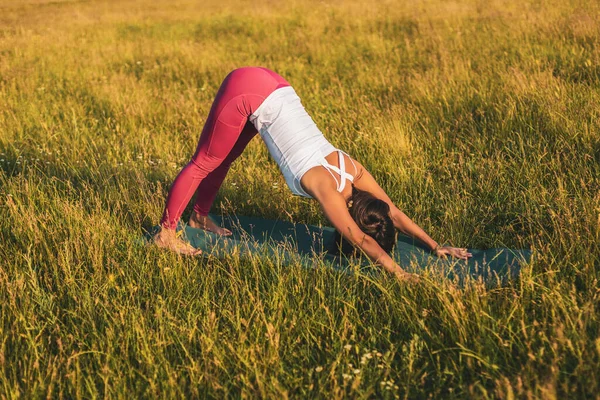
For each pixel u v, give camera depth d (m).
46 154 6.30
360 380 2.88
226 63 10.44
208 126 4.11
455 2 14.51
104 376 2.90
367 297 3.58
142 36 13.76
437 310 3.30
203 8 18.30
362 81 8.67
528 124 5.93
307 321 3.28
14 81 9.35
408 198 4.99
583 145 5.36
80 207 4.68
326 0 17.30
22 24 15.97
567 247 3.76
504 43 9.45
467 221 4.46
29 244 4.24
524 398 2.66
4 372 2.96
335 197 3.73
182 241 4.28
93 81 9.48
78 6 20.58
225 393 2.84
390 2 15.72
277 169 5.77
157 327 3.34
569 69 7.54
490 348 2.98
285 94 3.99
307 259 3.94
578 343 2.86
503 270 3.69
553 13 10.91
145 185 5.31
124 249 4.21
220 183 4.57
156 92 8.67
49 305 3.56
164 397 2.81
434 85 7.55
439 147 5.86
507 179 5.07
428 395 2.85
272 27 13.86
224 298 3.65
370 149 5.84
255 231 4.68
